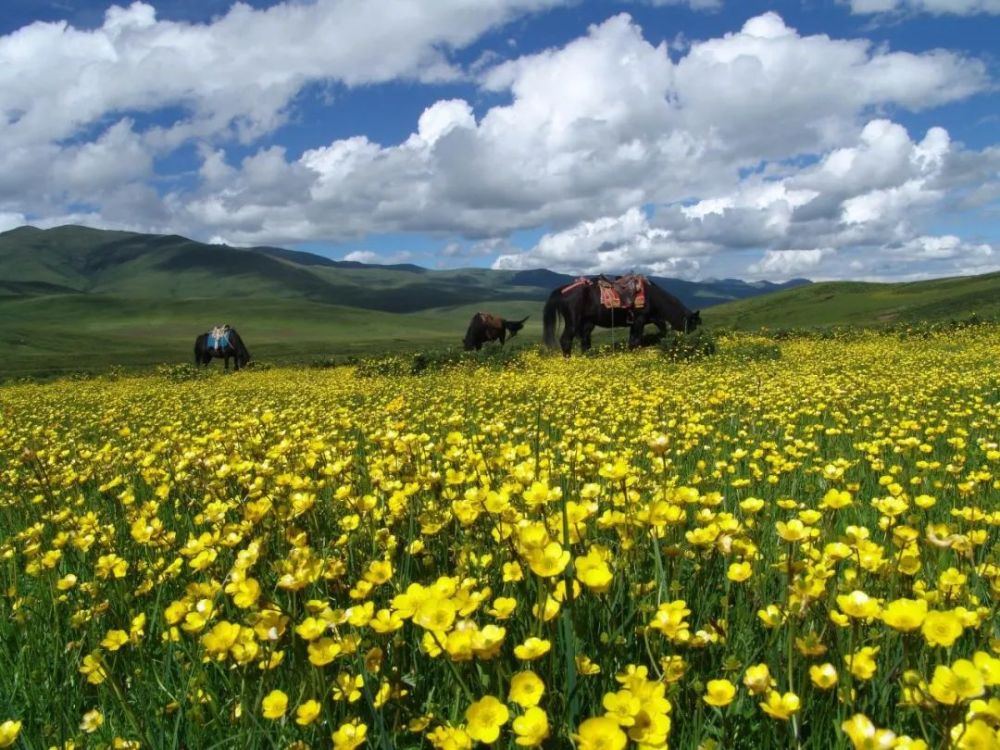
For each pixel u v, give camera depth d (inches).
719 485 199.0
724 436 287.3
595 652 96.9
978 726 62.9
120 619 126.3
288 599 122.6
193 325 7278.5
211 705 96.9
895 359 773.3
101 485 230.4
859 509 172.6
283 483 162.9
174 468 217.2
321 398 598.2
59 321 7258.9
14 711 103.1
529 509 131.0
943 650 94.7
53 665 114.3
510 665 97.2
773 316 4099.4
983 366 642.2
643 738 62.1
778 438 291.1
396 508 137.9
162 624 123.3
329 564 120.8
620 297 1119.0
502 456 181.0
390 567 104.0
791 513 170.1
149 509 163.6
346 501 152.8
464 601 85.1
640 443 263.3
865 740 64.1
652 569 126.4
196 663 104.3
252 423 258.8
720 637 97.8
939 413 362.0
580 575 80.3
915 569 99.0
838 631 91.2
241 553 114.6
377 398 585.3
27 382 1472.7
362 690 90.3
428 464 186.7
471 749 70.4
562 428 307.3
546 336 1169.4
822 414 368.8
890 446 263.7
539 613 85.4
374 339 6643.7
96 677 97.0
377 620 89.3
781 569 101.8
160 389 960.3
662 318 1143.6
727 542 104.4
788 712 72.8
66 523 180.2
